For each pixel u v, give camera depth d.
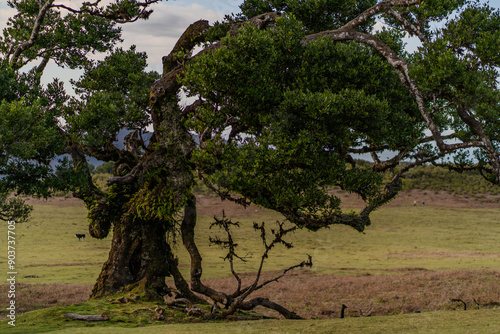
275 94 15.83
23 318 17.41
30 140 15.90
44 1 22.84
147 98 21.05
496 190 140.50
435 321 13.83
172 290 21.62
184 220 21.08
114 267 21.12
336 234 70.75
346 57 16.86
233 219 79.88
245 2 20.86
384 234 75.56
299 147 15.24
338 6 20.11
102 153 21.50
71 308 18.03
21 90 19.03
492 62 16.70
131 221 21.19
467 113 17.20
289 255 51.03
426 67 16.73
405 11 17.80
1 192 18.16
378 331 12.63
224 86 15.41
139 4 23.70
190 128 16.97
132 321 16.69
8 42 22.19
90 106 20.25
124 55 23.69
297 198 15.80
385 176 18.84
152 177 20.38
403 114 18.20
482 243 67.69
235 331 14.02
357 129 16.45
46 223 81.31
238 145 16.20
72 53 24.06
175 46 20.45
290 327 14.34
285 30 16.09
